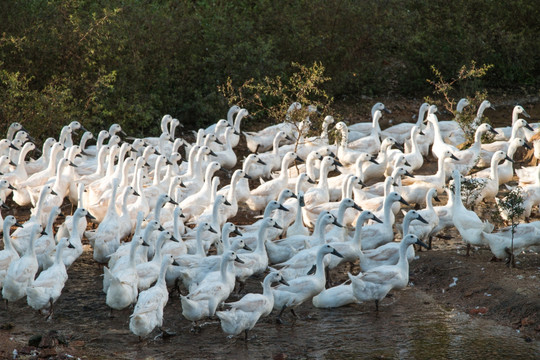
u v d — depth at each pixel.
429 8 32.22
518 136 22.89
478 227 14.97
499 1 32.66
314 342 11.74
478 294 13.19
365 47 31.81
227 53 27.48
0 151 20.38
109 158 19.48
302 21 29.89
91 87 24.45
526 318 12.06
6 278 12.84
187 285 13.39
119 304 12.34
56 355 11.12
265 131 24.08
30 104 23.08
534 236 13.92
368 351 11.34
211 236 15.59
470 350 11.25
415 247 15.95
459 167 20.42
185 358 11.16
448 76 32.41
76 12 24.98
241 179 18.61
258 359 11.09
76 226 14.91
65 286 14.38
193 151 20.11
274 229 16.14
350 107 31.00
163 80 26.78
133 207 17.00
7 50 24.17
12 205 20.00
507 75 33.03
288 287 12.55
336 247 14.18
